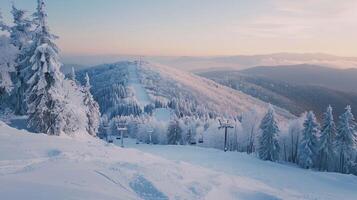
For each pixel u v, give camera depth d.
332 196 24.92
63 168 14.66
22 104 44.91
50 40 38.12
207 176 18.67
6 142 20.23
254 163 47.84
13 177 12.30
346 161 64.38
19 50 41.12
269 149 65.69
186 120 146.38
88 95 67.94
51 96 38.28
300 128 77.62
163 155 51.47
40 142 21.62
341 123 63.84
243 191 16.48
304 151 64.56
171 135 115.44
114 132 160.12
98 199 10.73
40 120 38.38
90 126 67.94
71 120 41.97
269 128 66.12
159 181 14.65
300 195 20.00
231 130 109.38
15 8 43.56
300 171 43.97
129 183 13.86
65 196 10.44
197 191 14.41
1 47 39.41
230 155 57.16
